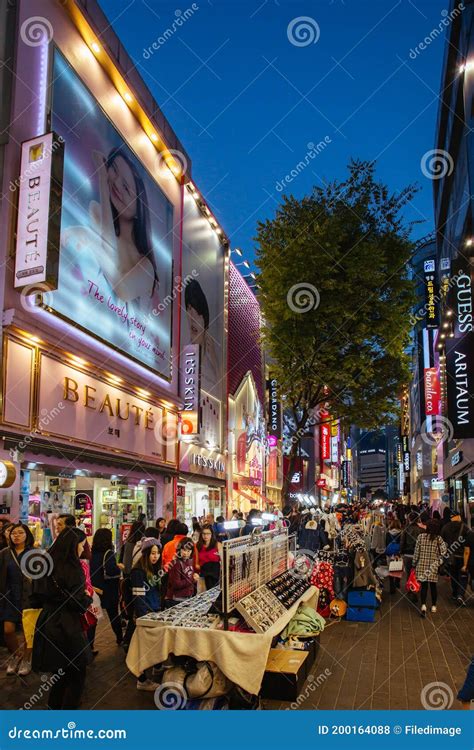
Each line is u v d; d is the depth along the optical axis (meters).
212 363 27.22
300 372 18.11
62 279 13.43
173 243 21.80
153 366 19.11
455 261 32.94
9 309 11.27
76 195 14.28
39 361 12.27
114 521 16.41
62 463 13.09
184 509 22.41
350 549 11.73
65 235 13.63
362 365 17.59
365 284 17.39
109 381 15.84
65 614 5.67
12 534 7.55
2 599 7.45
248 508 33.56
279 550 8.98
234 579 6.54
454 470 33.50
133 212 17.97
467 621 10.80
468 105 26.30
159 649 6.27
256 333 37.56
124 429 16.78
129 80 17.47
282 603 7.69
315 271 16.95
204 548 10.23
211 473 26.28
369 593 10.91
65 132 13.84
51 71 13.14
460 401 25.31
